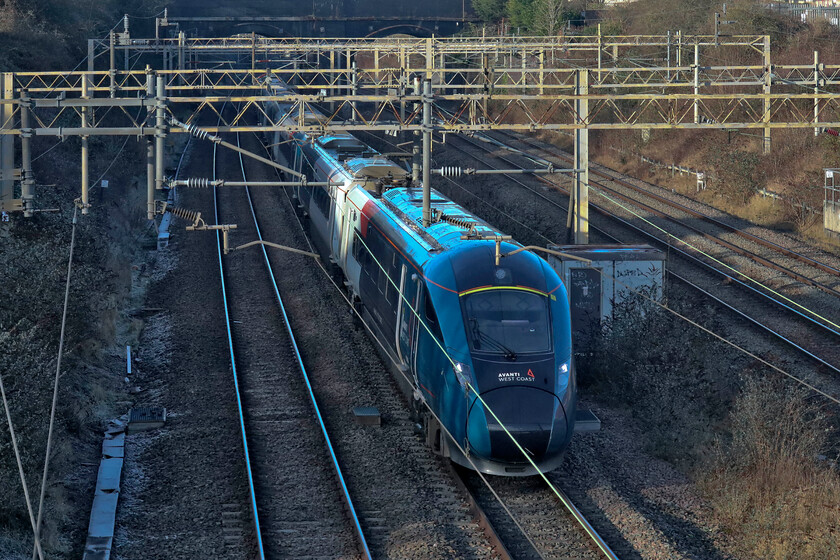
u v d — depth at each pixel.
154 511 32.81
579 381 46.41
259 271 69.56
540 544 29.52
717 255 69.81
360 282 52.97
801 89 112.94
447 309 35.69
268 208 93.69
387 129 58.19
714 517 32.25
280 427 40.59
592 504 32.44
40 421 33.78
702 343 45.44
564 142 131.50
